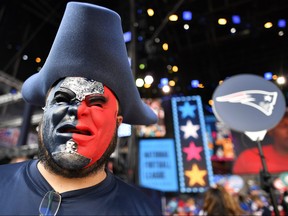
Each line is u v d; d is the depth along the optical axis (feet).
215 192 6.12
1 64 16.96
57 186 2.30
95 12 2.39
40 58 18.88
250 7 18.58
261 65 23.12
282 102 5.22
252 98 5.20
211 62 24.07
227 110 5.13
